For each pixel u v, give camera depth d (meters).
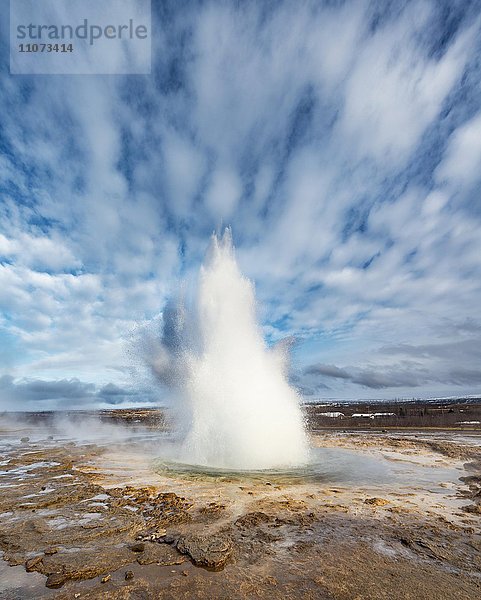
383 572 4.48
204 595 3.97
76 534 5.63
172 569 4.54
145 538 5.51
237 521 6.26
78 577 4.34
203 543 5.12
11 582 4.23
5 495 7.93
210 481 9.40
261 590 4.07
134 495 7.99
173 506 7.12
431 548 5.17
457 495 8.16
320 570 4.53
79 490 8.29
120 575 4.40
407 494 8.23
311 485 9.05
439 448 15.65
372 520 6.38
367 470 11.00
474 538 5.58
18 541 5.37
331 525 6.12
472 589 4.11
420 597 3.94
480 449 15.07
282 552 5.05
